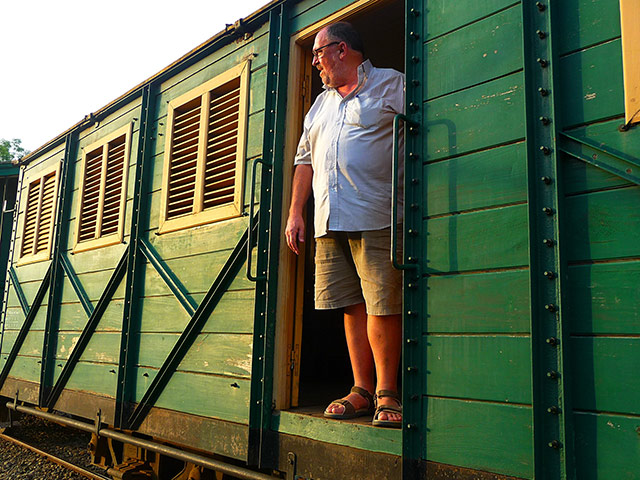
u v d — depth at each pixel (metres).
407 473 2.32
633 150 1.92
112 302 4.72
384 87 2.87
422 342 2.40
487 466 2.13
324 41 2.96
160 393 3.92
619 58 2.00
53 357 5.49
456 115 2.43
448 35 2.53
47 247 6.07
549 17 2.17
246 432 3.15
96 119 5.61
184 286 3.96
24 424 7.04
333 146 2.88
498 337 2.17
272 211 3.28
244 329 3.37
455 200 2.38
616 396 1.87
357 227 2.77
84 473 4.75
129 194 4.88
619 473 1.83
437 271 2.39
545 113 2.14
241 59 3.88
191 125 4.24
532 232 2.08
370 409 2.90
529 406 2.04
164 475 4.10
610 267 1.94
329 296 2.98
